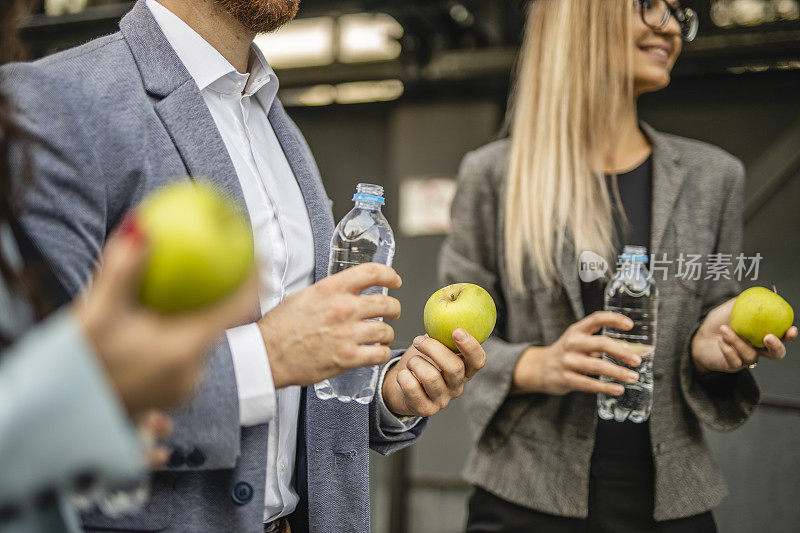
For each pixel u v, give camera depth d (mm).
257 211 1117
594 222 1755
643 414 1638
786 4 4059
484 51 4711
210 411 883
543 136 1847
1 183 705
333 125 5668
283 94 5621
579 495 1644
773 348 1460
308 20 5188
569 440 1680
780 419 3549
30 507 494
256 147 1206
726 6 4188
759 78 4418
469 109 5141
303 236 1204
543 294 1765
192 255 463
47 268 825
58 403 458
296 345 901
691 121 4566
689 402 1668
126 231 471
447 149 5172
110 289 461
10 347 617
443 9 4465
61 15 4852
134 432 537
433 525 4836
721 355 1578
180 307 471
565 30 1835
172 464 884
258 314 1020
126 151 946
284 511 1123
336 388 1158
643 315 1693
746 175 4375
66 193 852
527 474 1701
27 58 819
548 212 1780
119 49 1035
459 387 1128
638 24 1769
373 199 1177
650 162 1836
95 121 933
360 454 1175
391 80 4969
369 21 5043
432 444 4891
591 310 1760
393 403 1192
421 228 5195
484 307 1172
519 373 1704
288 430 1128
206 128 1038
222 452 888
